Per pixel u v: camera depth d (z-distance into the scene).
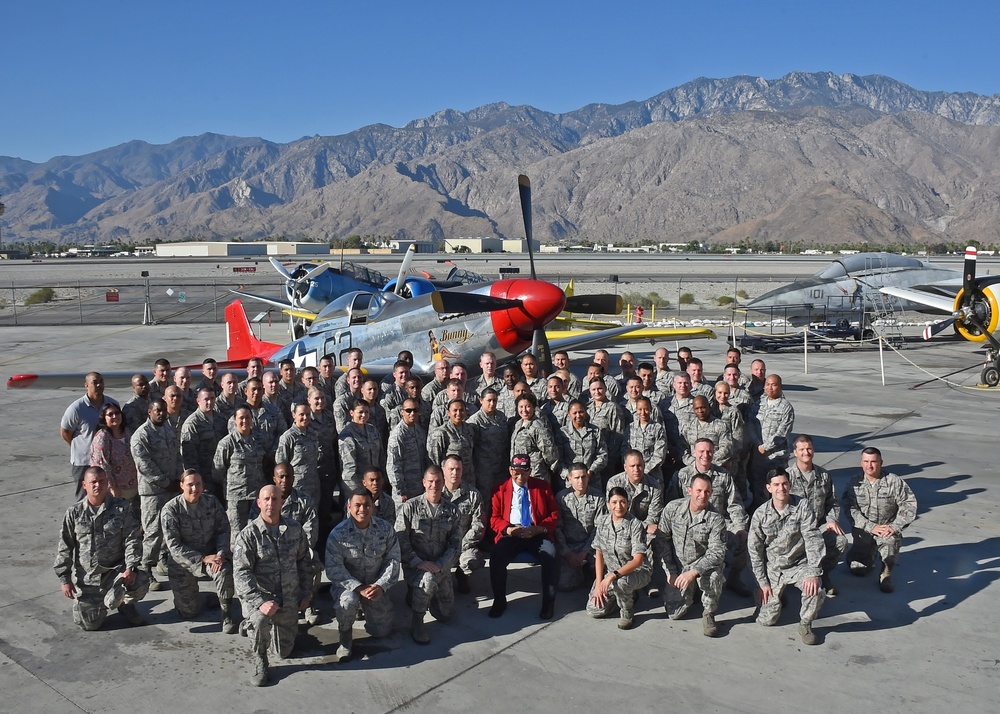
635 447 7.37
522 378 8.45
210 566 5.65
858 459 10.63
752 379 8.87
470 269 75.44
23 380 10.30
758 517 5.68
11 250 168.00
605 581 5.75
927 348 23.86
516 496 6.25
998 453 10.95
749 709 4.62
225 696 4.82
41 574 6.80
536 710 4.64
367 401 7.67
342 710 4.66
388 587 5.41
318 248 157.25
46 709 4.66
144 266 100.06
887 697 4.75
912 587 6.44
